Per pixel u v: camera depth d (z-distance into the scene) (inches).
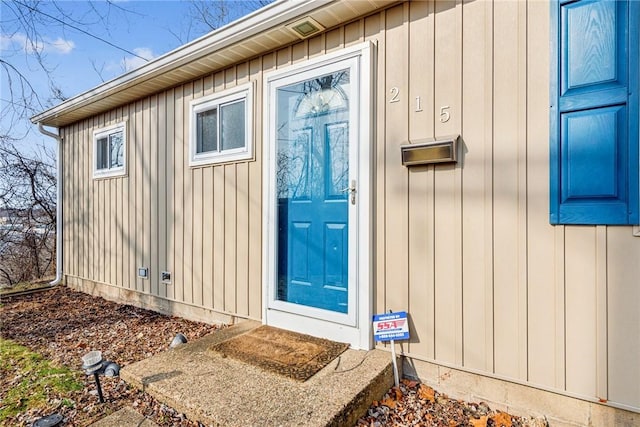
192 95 156.6
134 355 119.6
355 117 104.7
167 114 167.6
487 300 86.0
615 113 72.2
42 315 169.0
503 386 84.2
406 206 97.5
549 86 79.3
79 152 223.6
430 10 94.7
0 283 283.9
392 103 100.1
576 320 76.0
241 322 132.7
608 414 73.1
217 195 146.5
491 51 86.3
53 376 101.3
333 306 109.2
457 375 89.9
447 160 89.6
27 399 88.7
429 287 93.8
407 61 98.0
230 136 142.6
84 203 219.6
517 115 82.9
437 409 84.5
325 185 112.1
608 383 72.8
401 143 98.3
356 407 77.0
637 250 70.4
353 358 95.1
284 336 111.3
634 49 70.7
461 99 90.0
